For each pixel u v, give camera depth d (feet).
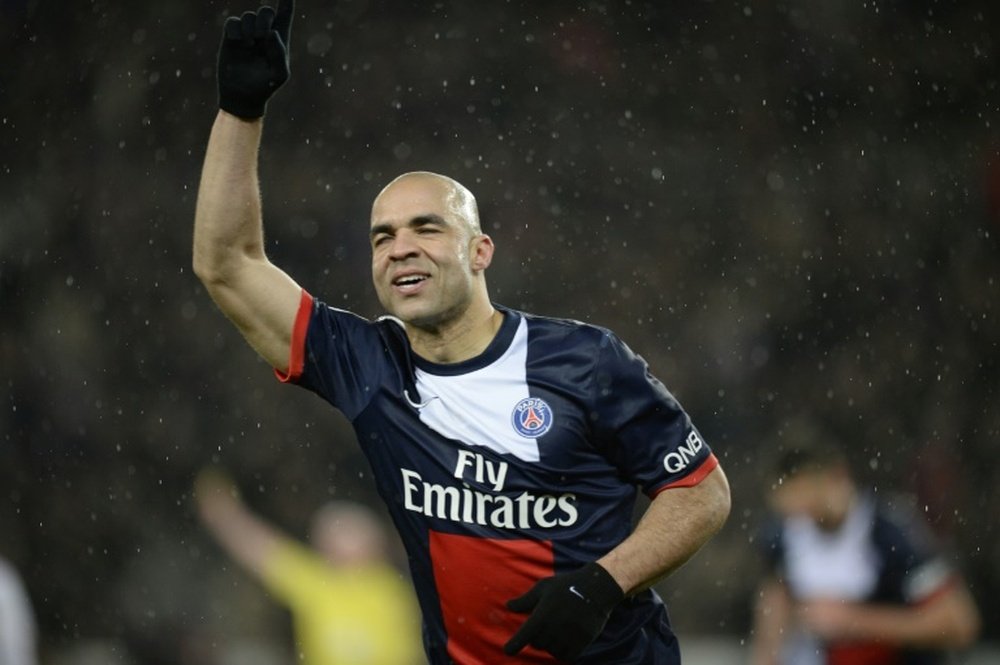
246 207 44.27
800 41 220.84
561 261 210.38
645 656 44.83
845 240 211.20
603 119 219.00
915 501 183.83
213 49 216.54
